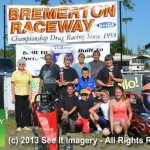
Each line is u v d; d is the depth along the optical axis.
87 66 12.65
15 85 11.67
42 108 9.37
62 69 12.30
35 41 14.58
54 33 14.56
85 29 14.45
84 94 11.40
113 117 10.48
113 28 14.33
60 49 14.59
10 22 14.54
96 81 11.92
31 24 14.55
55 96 12.20
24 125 11.86
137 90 14.55
